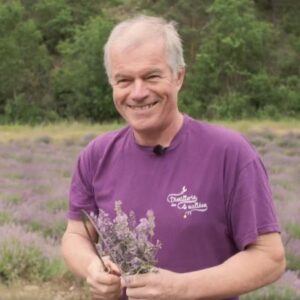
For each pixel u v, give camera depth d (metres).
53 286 7.64
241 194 2.76
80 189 3.19
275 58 52.25
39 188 14.69
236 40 49.50
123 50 2.81
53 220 10.53
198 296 2.65
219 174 2.81
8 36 49.06
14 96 48.53
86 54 49.34
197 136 2.89
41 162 20.44
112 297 2.74
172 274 2.65
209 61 49.44
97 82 49.06
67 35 58.50
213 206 2.80
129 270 2.62
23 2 60.38
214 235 2.81
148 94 2.81
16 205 12.00
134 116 2.87
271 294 6.88
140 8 61.56
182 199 2.82
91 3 62.59
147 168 2.91
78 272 3.01
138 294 2.62
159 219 2.82
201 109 48.88
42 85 50.12
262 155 22.36
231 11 50.50
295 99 49.38
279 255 2.77
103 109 49.06
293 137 29.83
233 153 2.81
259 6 60.06
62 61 55.53
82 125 39.50
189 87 49.84
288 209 12.01
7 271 7.82
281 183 16.09
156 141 2.91
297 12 58.06
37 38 50.19
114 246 2.61
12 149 24.42
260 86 49.12
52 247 8.70
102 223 2.64
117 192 2.97
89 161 3.13
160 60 2.80
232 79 49.91
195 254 2.80
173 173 2.86
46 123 46.38
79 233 3.18
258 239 2.76
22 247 8.00
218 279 2.68
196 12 57.28
